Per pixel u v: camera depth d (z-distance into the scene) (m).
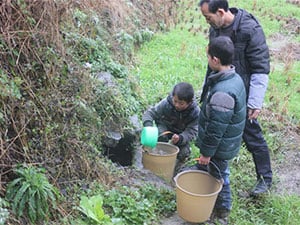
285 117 5.64
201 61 7.04
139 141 4.39
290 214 3.88
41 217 3.00
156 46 7.61
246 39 3.64
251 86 3.71
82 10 4.82
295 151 5.01
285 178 4.56
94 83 4.16
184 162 4.49
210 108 3.32
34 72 3.39
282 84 6.63
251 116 3.73
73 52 4.18
